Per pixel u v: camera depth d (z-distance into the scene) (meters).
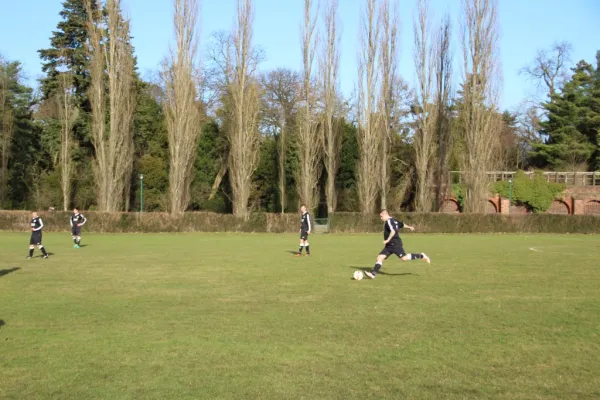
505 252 25.92
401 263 20.41
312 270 17.80
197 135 47.44
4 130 52.88
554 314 10.68
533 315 10.58
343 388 6.50
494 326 9.63
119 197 46.56
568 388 6.57
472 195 48.62
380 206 51.84
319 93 50.44
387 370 7.16
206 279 15.49
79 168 53.81
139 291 13.29
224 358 7.64
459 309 11.12
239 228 43.91
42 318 10.12
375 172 48.91
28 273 16.77
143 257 22.22
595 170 68.06
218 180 57.88
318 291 13.36
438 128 51.84
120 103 46.00
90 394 6.29
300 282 14.94
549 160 69.00
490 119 48.31
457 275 16.67
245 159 45.94
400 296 12.66
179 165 44.66
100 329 9.27
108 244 30.09
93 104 46.03
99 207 46.12
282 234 42.53
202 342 8.44
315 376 6.91
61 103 52.00
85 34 54.59
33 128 58.22
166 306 11.34
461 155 51.81
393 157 58.09
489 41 48.09
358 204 57.50
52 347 8.16
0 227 41.38
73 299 12.15
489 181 50.25
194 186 55.97
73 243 30.38
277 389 6.45
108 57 46.47
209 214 43.69
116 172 46.16
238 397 6.20
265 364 7.38
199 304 11.58
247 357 7.68
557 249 28.06
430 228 46.12
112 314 10.50
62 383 6.63
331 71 49.94
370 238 38.16
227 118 54.53
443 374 7.04
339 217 45.56
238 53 46.38
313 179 50.41
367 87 48.84
